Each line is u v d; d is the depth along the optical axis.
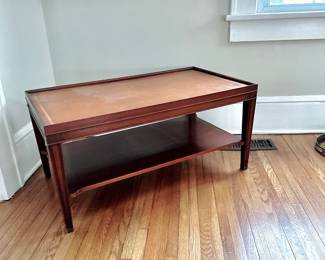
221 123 2.05
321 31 1.80
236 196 1.47
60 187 1.19
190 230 1.26
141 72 1.96
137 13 1.81
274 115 2.04
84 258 1.15
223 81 1.59
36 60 1.77
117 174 1.36
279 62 1.91
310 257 1.11
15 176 1.56
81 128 1.13
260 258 1.12
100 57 1.91
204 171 1.70
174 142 1.64
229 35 1.85
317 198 1.43
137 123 1.24
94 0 1.77
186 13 1.81
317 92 1.98
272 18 1.76
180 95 1.39
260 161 1.76
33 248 1.21
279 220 1.30
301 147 1.90
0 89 1.44
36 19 1.75
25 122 1.69
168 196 1.49
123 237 1.25
